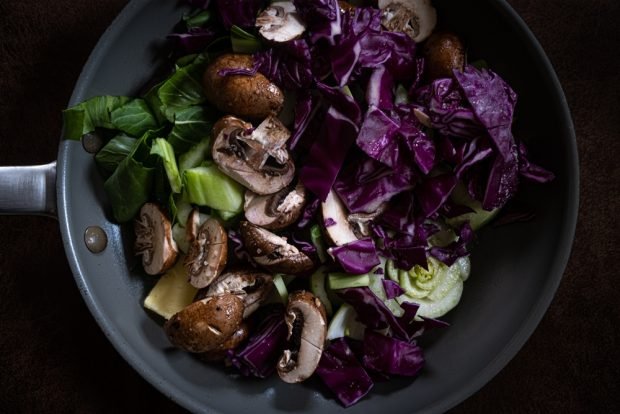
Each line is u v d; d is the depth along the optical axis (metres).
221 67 0.46
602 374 0.53
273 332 0.47
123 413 0.53
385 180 0.47
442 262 0.48
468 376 0.47
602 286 0.53
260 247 0.45
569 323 0.53
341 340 0.48
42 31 0.54
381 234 0.47
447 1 0.48
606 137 0.53
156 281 0.49
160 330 0.49
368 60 0.47
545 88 0.47
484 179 0.47
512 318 0.47
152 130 0.48
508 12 0.47
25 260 0.54
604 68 0.54
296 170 0.47
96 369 0.53
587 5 0.53
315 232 0.47
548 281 0.46
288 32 0.46
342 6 0.47
